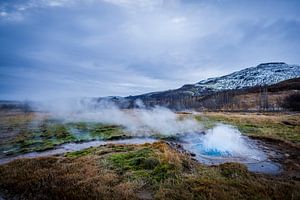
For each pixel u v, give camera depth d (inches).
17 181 609.0
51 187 556.7
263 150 1055.6
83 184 575.2
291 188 553.9
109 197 495.2
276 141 1216.2
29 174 663.1
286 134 1354.6
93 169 698.8
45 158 862.5
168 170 647.8
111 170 688.4
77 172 680.4
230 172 674.8
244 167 721.6
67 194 513.7
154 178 607.2
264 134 1370.6
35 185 579.5
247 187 546.9
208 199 476.1
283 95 4628.4
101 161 788.0
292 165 826.2
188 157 879.7
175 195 496.7
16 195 538.9
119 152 938.1
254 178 630.5
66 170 696.4
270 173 738.2
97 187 551.5
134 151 907.4
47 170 699.4
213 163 854.5
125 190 531.8
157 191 527.2
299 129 1513.3
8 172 698.8
